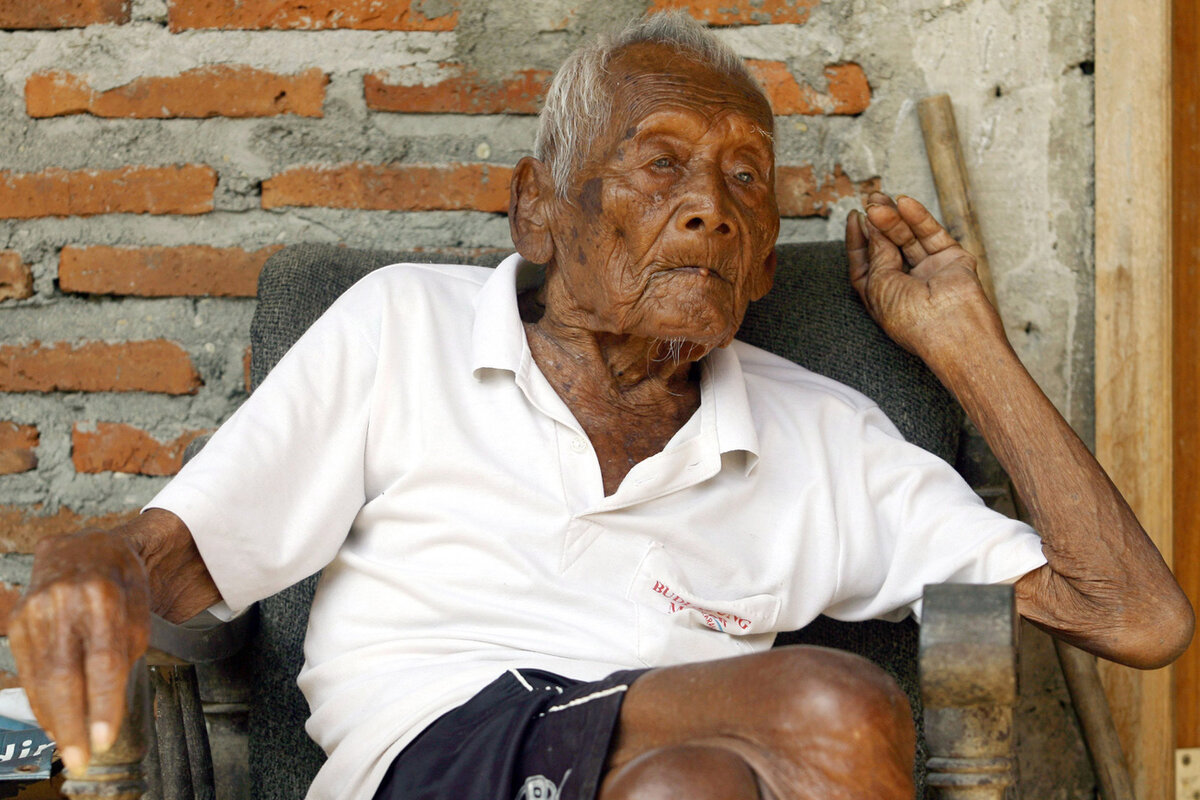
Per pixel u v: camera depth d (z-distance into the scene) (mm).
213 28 1995
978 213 2010
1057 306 1995
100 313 2010
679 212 1394
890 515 1532
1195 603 2045
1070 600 1463
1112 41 1947
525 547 1357
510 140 2031
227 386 2014
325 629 1394
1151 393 1948
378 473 1408
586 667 1292
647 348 1485
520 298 1616
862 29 2031
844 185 2051
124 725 1034
